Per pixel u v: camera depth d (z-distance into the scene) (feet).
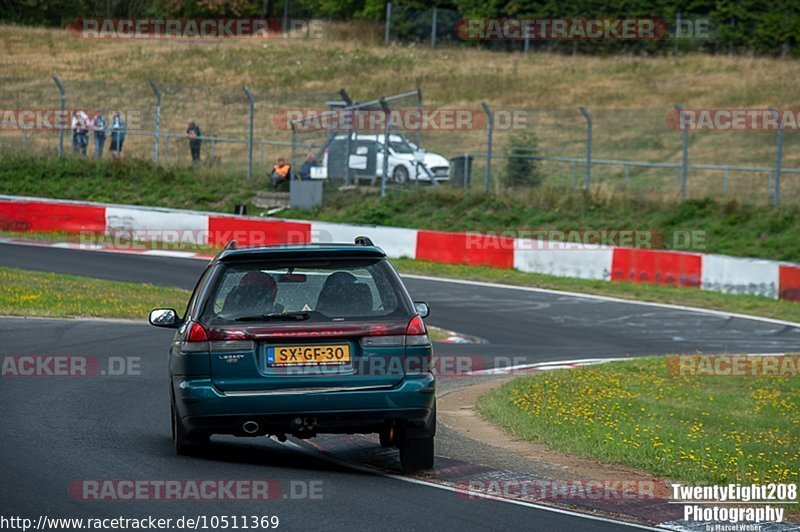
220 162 472.44
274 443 113.50
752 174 460.14
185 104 583.17
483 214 401.49
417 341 92.38
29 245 363.56
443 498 87.97
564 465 108.47
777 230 371.15
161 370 166.30
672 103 572.10
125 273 310.24
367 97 594.24
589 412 141.79
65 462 96.84
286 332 90.68
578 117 553.64
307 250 94.53
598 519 83.56
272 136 533.14
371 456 106.42
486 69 653.30
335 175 431.43
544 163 481.05
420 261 361.30
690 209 388.57
